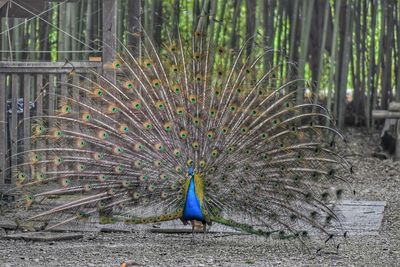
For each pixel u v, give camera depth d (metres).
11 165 17.09
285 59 28.80
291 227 13.75
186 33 25.41
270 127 14.04
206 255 13.16
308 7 26.61
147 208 13.78
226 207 13.84
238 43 28.41
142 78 14.23
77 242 14.30
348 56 29.31
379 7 32.59
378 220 17.05
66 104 14.06
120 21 27.12
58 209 13.55
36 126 14.30
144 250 13.55
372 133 29.98
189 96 13.98
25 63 16.88
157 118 13.91
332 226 14.17
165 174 13.69
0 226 14.85
